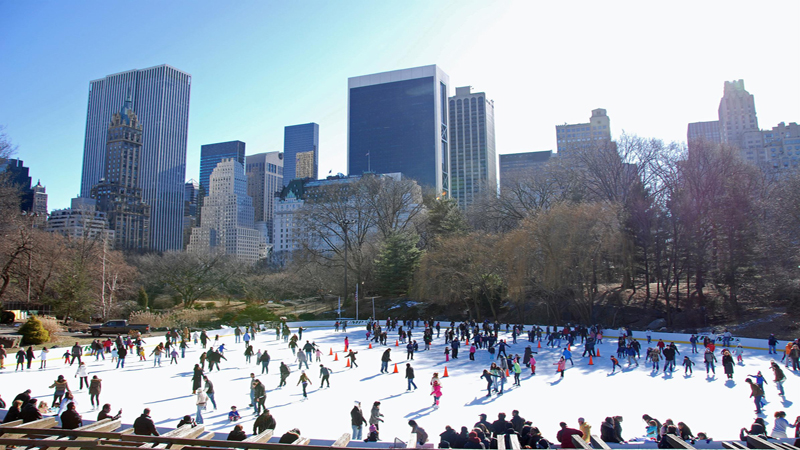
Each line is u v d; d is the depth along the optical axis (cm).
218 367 3027
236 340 4816
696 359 3312
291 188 19550
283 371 2550
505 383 2584
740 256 5138
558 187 6806
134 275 8144
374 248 7919
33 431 1200
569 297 5566
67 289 5747
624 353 3438
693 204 5444
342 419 1900
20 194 5403
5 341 3803
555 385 2519
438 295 6156
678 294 5503
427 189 8538
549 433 1742
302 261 7612
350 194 7825
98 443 1124
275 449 1081
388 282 7175
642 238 5638
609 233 4947
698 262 5425
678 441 1276
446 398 2253
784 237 4928
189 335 4678
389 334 5353
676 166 5697
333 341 4694
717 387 2417
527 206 6700
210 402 2205
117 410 2058
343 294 7956
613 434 1412
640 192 5750
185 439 1123
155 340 4556
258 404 1969
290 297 9275
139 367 3247
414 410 2044
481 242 6003
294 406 2114
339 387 2512
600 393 2325
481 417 1555
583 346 4028
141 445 1140
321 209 7700
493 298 6294
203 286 8656
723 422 1842
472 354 3322
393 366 3158
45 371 3062
